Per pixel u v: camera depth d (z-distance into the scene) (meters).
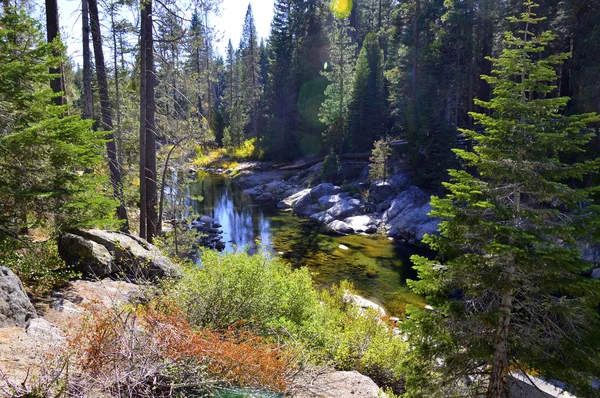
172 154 18.23
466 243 7.32
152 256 9.78
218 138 63.66
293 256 22.17
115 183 14.42
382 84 42.12
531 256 6.31
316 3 49.56
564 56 6.93
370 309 10.82
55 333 4.99
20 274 7.36
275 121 50.47
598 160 6.64
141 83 13.93
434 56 31.84
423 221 25.14
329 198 32.44
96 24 13.27
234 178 48.94
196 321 5.95
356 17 56.19
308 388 5.02
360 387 5.78
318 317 8.35
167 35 14.25
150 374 3.52
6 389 2.97
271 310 7.15
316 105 47.72
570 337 6.49
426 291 7.54
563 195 6.71
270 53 60.53
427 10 34.78
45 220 7.66
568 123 7.09
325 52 48.03
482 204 6.72
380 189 30.42
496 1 28.42
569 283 6.42
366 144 41.06
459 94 32.78
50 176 7.34
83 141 7.83
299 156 49.69
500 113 7.49
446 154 28.17
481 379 7.73
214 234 26.44
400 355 8.16
